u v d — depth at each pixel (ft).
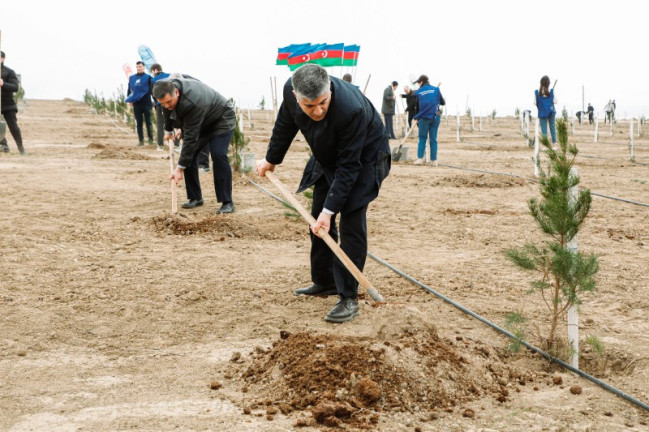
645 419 10.16
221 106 24.94
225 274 18.07
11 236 21.42
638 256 20.58
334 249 13.14
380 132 14.23
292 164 45.47
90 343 13.25
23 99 126.00
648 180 38.73
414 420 9.73
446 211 27.86
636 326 14.57
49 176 35.47
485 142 74.33
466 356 11.70
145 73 56.65
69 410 10.11
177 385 11.14
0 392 10.80
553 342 12.98
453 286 17.25
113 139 66.33
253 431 9.29
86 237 21.86
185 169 26.17
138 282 17.21
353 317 14.53
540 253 13.12
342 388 10.26
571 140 76.69
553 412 10.25
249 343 13.24
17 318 14.43
